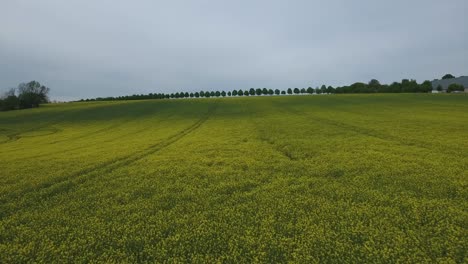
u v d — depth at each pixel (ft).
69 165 55.06
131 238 26.45
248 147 67.82
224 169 48.26
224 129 105.91
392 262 21.38
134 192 38.65
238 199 34.65
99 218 31.01
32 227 29.66
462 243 23.12
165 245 24.98
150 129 121.19
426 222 27.09
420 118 113.09
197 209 32.45
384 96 273.75
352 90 447.42
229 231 26.91
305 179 40.96
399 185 36.83
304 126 102.27
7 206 35.50
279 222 28.32
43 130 139.13
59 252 24.72
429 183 36.99
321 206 31.50
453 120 103.71
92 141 92.84
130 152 65.87
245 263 22.29
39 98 366.63
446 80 527.40
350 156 53.21
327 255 22.68
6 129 147.23
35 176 48.01
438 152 53.93
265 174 44.34
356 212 29.58
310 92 572.51
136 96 576.61
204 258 23.17
